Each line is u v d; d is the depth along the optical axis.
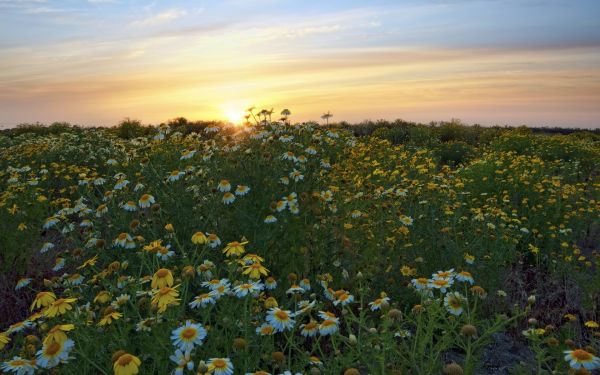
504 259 5.84
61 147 12.52
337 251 4.99
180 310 2.91
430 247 5.61
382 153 11.80
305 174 5.91
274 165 5.66
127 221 5.22
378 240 5.46
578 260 6.53
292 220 4.91
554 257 6.66
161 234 4.86
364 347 3.07
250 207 5.04
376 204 6.55
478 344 3.17
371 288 4.71
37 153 11.90
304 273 4.70
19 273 5.79
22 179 9.34
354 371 2.58
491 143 17.28
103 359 2.80
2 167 11.31
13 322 4.70
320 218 5.21
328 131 8.33
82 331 2.80
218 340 2.91
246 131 7.18
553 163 12.94
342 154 9.77
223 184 5.02
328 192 5.85
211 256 4.48
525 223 7.80
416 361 3.17
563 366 3.25
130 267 4.39
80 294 3.97
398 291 4.67
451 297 3.10
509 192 9.48
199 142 7.51
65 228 5.35
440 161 16.81
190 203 5.25
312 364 3.21
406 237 5.76
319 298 4.42
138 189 5.99
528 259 6.94
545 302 5.28
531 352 4.27
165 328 2.86
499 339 4.46
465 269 5.16
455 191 9.05
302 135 7.39
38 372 2.72
